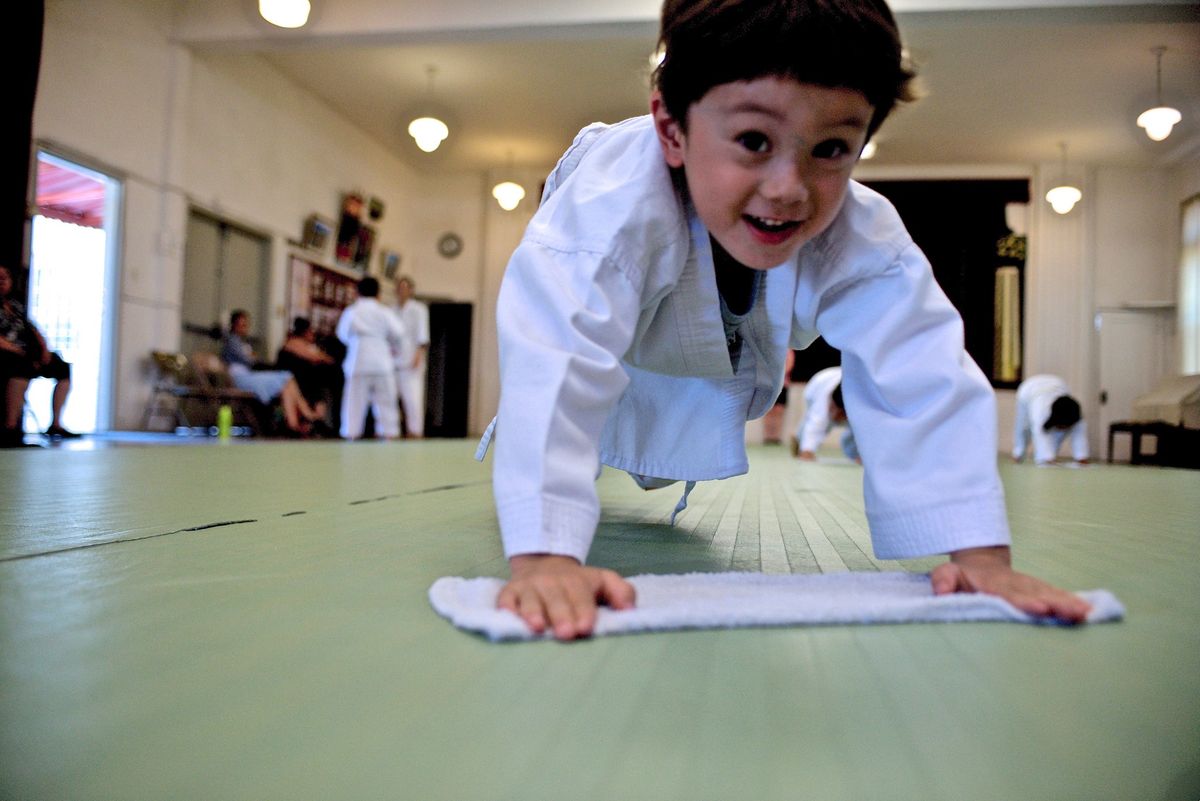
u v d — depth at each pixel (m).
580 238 0.96
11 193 5.84
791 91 0.78
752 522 1.80
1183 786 0.44
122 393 7.19
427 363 12.33
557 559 0.81
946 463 0.97
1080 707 0.56
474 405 12.19
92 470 2.85
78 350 8.96
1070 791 0.43
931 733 0.51
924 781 0.44
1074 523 1.94
